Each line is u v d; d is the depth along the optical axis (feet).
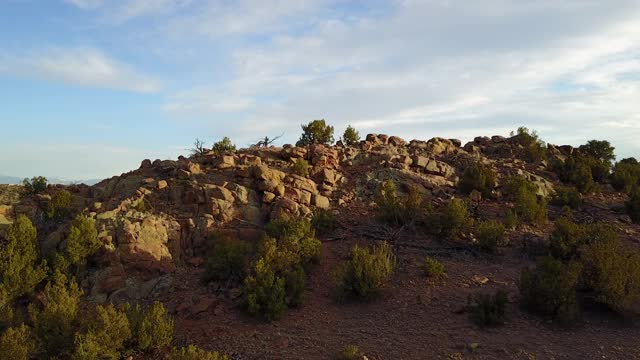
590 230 62.85
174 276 60.49
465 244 66.64
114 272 58.95
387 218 72.28
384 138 109.91
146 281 59.62
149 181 76.84
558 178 97.60
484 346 44.75
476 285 56.13
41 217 72.43
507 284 56.08
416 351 44.65
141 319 48.32
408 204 71.15
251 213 71.15
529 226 73.41
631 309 50.42
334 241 67.10
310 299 55.31
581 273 53.21
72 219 70.85
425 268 58.13
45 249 63.10
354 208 77.20
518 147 113.29
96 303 56.59
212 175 78.38
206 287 57.88
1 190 85.81
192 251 65.16
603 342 45.09
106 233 62.34
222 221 68.74
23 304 56.44
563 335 46.60
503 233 66.03
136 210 68.03
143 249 60.70
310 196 76.64
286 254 57.82
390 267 57.77
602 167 99.40
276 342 47.24
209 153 89.81
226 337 48.73
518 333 46.91
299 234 61.87
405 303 53.16
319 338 47.57
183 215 69.05
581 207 83.87
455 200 70.90
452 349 44.62
